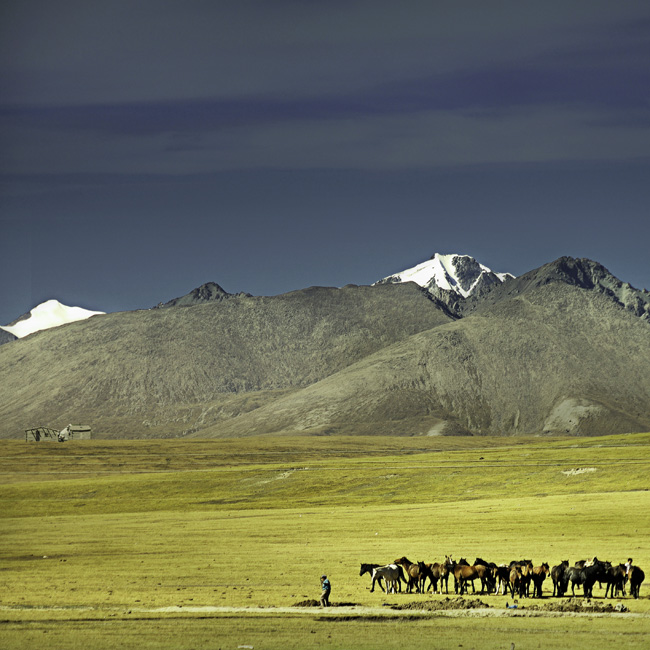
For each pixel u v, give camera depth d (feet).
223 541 336.90
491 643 148.46
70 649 149.89
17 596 209.15
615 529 320.09
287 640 153.69
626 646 143.95
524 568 202.69
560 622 165.48
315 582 228.22
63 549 329.52
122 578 242.78
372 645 148.77
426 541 311.88
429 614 176.55
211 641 154.20
